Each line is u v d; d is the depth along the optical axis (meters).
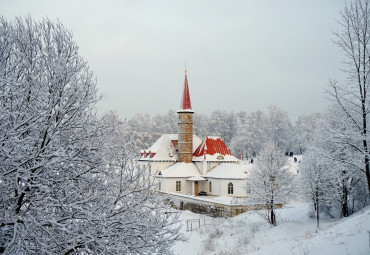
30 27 9.22
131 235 8.95
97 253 8.38
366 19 16.91
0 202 7.94
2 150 6.86
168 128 131.25
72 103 8.90
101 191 9.27
